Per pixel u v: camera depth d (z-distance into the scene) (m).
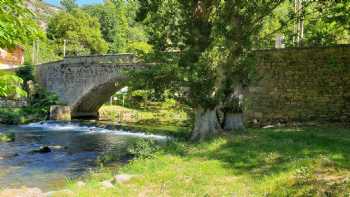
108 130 33.62
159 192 9.78
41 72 49.56
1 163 18.67
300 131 17.47
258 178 10.20
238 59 18.38
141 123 38.47
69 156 20.78
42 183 14.54
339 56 21.39
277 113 22.84
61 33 84.38
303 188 8.52
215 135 17.53
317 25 26.31
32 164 18.47
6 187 13.80
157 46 18.41
